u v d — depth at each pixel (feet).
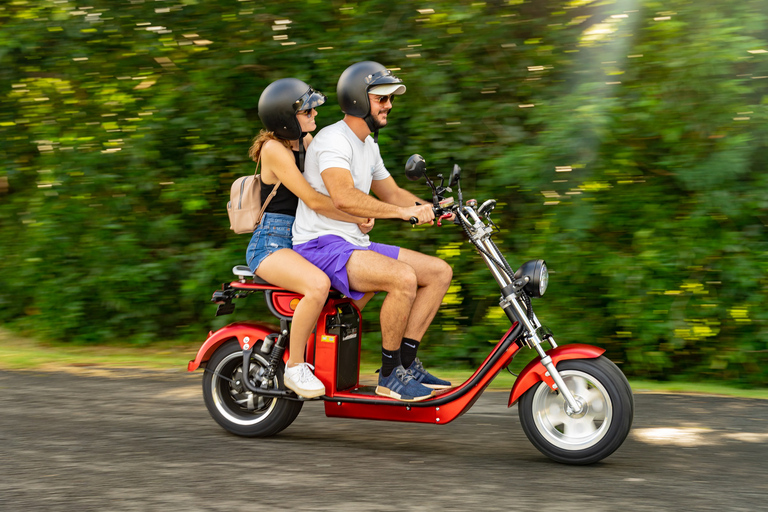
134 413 15.75
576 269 19.44
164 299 22.82
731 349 19.42
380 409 13.17
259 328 14.03
